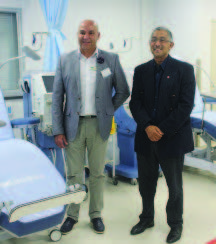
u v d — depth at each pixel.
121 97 2.39
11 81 3.91
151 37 2.14
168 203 2.30
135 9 4.70
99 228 2.48
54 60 3.66
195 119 3.34
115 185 3.49
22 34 3.82
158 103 2.17
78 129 2.33
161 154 2.20
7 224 1.86
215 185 3.46
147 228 2.55
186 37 4.62
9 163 2.07
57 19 3.67
